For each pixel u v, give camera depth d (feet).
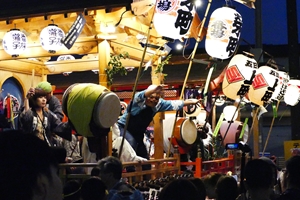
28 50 28.60
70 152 26.68
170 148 30.71
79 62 33.73
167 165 28.60
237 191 17.30
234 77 32.12
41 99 24.48
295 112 51.70
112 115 22.91
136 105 26.91
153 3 24.86
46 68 35.47
